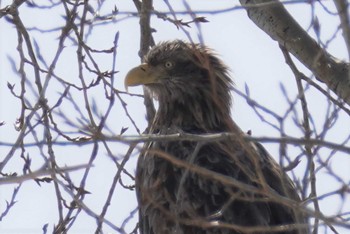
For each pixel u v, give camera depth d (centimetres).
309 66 1377
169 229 1355
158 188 1378
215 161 1370
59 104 1302
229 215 1309
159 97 1559
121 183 1386
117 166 1220
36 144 1159
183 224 1321
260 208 1315
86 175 1283
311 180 1121
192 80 1535
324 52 1321
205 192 1345
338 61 1350
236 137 1111
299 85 1173
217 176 1140
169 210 1359
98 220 1190
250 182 1348
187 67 1540
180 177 1377
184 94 1539
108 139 1088
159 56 1546
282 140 1048
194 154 1210
